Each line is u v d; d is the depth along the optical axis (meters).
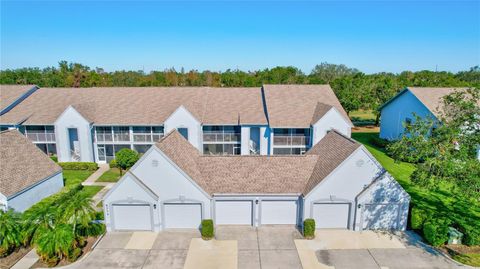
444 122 22.66
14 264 19.89
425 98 40.31
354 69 141.00
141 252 21.19
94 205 27.70
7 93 42.38
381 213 23.59
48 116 39.09
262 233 23.36
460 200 27.75
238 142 39.66
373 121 68.81
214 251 21.25
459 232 21.98
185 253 21.05
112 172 36.53
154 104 41.34
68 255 20.08
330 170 23.11
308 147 38.38
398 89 63.06
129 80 92.06
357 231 23.62
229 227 24.17
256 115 39.34
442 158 20.98
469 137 21.52
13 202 24.50
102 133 39.50
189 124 37.81
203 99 42.41
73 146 40.25
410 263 19.95
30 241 21.61
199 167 25.25
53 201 25.22
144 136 39.53
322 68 139.00
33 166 28.12
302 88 43.34
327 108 36.81
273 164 25.33
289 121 37.41
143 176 23.16
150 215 23.47
